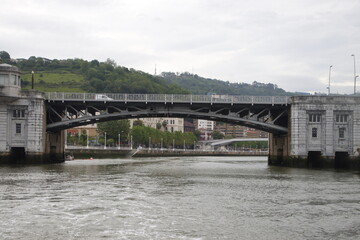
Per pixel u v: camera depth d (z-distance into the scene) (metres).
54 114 80.69
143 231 24.39
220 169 73.88
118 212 29.34
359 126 71.38
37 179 48.72
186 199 35.25
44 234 23.58
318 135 71.81
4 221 26.41
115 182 47.44
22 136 70.75
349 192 40.28
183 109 75.06
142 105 75.38
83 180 48.91
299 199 35.81
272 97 73.44
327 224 26.55
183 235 23.69
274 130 79.06
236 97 73.38
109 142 186.25
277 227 25.69
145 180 50.44
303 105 71.62
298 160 71.69
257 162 113.81
